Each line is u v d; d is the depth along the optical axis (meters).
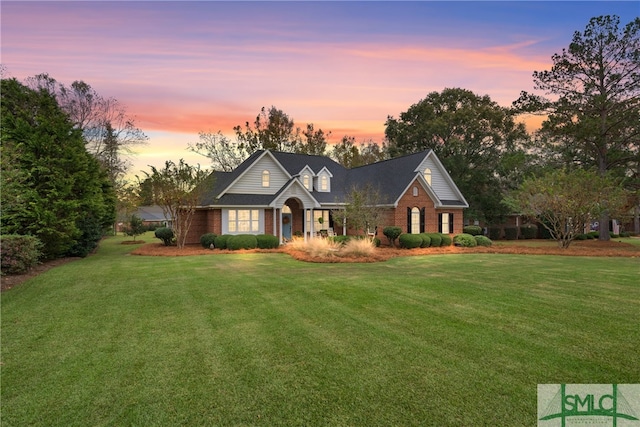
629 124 26.52
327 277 10.91
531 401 3.68
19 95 16.28
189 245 23.52
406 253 18.72
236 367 4.57
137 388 4.04
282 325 6.27
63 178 15.55
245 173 23.70
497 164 35.38
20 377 4.33
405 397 3.79
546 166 29.47
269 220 23.98
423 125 37.56
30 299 8.30
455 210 26.81
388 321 6.44
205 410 3.59
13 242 11.29
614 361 4.64
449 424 3.30
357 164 52.62
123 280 10.66
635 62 25.84
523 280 10.40
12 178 11.19
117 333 5.91
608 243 26.11
